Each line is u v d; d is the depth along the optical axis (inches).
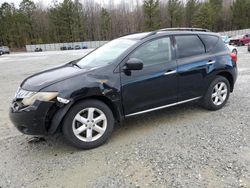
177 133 166.9
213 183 114.7
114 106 155.7
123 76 156.6
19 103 143.7
